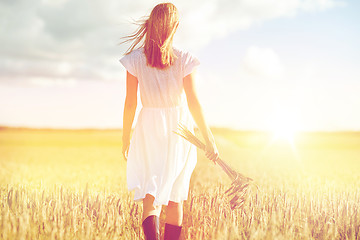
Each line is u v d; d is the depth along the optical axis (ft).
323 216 11.38
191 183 16.26
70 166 45.21
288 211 11.34
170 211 9.37
